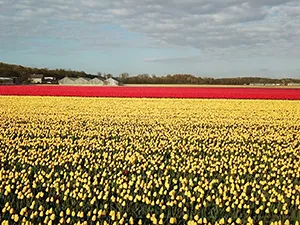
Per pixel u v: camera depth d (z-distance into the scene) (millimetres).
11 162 12703
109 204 9047
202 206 8984
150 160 13031
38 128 19766
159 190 10078
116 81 90562
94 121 22875
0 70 95938
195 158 13656
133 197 9477
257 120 24203
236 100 37125
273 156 14172
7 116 24203
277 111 28734
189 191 9258
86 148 15289
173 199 9141
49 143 15914
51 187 9812
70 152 14414
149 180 10914
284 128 21547
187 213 8453
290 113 27641
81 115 25328
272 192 9656
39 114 25469
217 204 8750
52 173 11383
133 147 15852
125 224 7707
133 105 31859
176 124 22094
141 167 12438
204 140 17141
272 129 20891
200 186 10227
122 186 10023
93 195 9656
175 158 13906
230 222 7832
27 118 23531
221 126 21859
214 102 35125
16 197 9422
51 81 99938
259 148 15820
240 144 16891
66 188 10188
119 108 29578
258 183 11062
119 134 18469
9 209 8414
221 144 16875
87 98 37938
